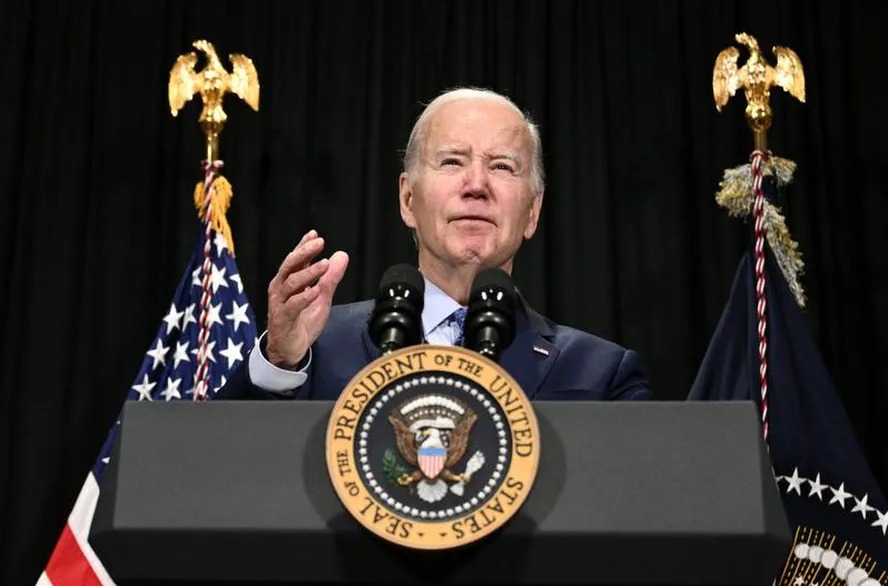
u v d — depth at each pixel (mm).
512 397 2812
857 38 9945
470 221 4777
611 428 2865
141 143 9758
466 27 9930
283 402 2926
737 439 2844
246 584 2844
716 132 9867
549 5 10102
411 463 2760
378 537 2727
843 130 9820
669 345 9305
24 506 8898
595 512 2791
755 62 7934
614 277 9438
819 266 9539
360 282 9422
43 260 9461
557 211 9562
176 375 7934
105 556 2836
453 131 4887
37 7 10031
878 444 9133
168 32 10055
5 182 9594
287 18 10039
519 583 2789
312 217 9609
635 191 9688
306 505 2822
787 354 7438
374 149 9633
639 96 9883
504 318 3371
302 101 9844
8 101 9742
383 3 10000
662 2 10070
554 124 9789
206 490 2842
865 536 6953
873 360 9281
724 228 9641
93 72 9945
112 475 2904
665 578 2791
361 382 2836
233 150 9742
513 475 2746
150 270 9539
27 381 9172
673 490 2809
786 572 6883
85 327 9383
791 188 9656
